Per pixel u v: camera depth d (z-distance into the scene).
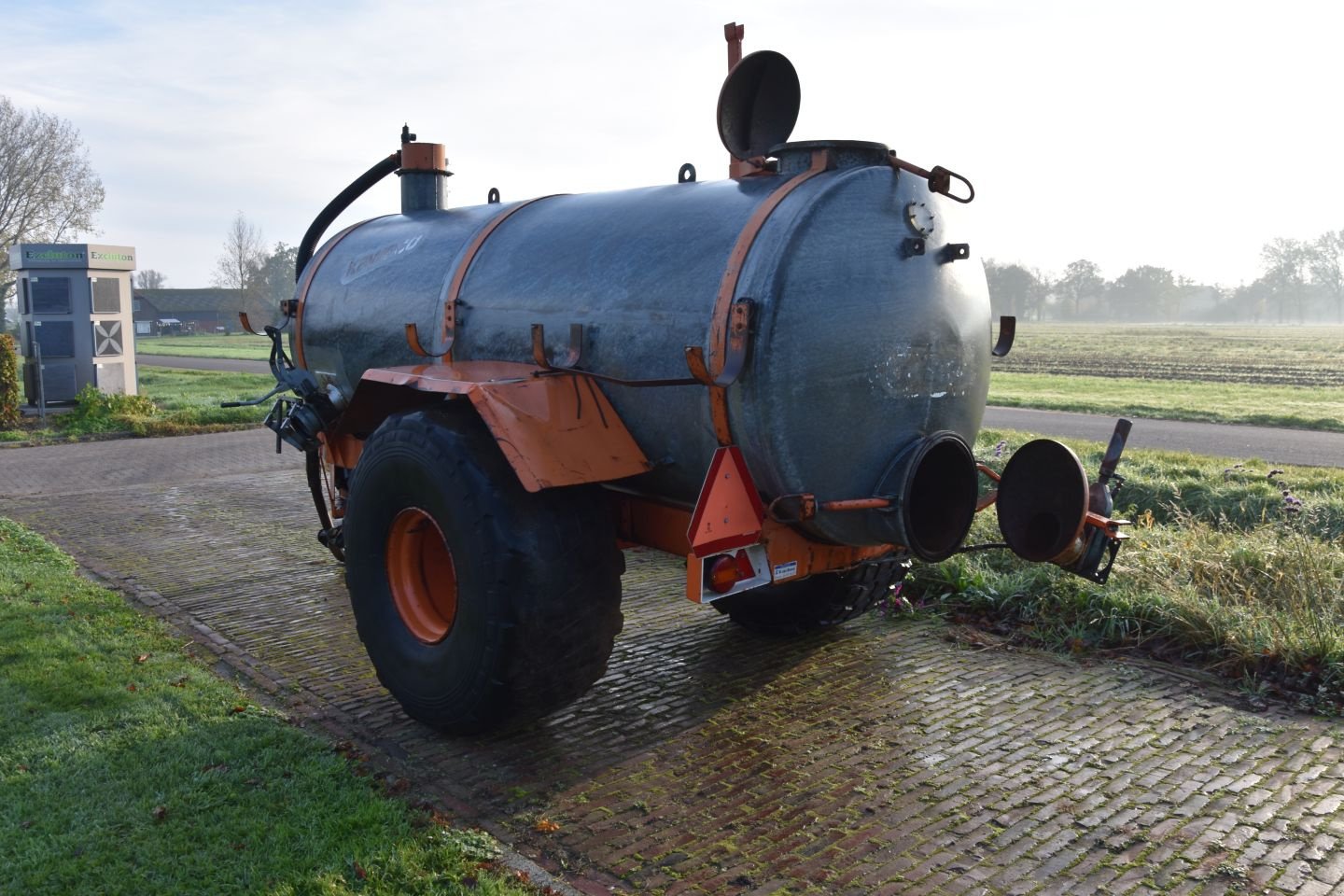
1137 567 5.54
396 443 3.83
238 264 90.88
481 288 4.34
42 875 2.85
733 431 3.43
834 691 4.41
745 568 3.60
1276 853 3.05
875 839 3.14
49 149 55.91
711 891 2.86
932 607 5.57
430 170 5.71
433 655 3.76
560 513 3.57
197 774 3.48
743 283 3.37
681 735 3.94
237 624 5.31
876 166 3.62
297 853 3.00
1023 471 3.92
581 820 3.26
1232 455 12.28
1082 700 4.29
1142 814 3.30
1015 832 3.19
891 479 3.65
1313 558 5.36
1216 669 4.66
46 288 14.95
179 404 16.83
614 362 3.73
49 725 3.89
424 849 3.01
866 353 3.51
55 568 6.26
